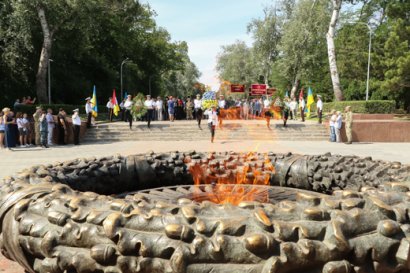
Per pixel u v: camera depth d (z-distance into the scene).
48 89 29.47
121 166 3.96
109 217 1.69
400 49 23.23
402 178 3.12
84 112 28.08
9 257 2.34
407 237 1.66
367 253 1.60
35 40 26.95
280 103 21.42
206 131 20.53
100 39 42.25
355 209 1.70
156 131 20.31
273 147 16.47
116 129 20.22
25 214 2.00
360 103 25.19
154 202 1.99
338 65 36.62
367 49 34.78
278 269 1.50
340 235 1.57
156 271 1.59
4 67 25.64
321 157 4.03
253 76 64.38
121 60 45.66
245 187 3.96
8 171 9.85
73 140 18.55
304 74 38.09
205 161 4.33
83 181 3.62
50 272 1.79
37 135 16.83
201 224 1.61
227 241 1.55
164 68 55.00
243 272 1.53
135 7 41.62
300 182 4.03
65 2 24.53
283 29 41.53
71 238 1.75
